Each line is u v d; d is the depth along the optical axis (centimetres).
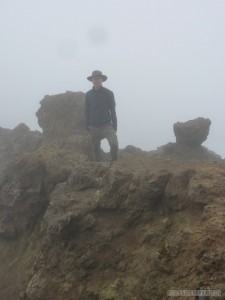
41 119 944
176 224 421
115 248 448
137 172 503
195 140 877
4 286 525
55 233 490
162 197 468
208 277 301
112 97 682
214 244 323
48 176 623
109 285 406
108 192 502
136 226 465
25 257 559
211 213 370
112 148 679
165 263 370
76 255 457
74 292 425
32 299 450
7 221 648
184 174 459
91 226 476
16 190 639
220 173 453
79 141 793
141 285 380
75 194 533
